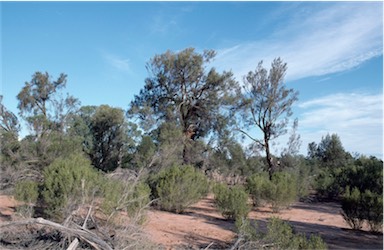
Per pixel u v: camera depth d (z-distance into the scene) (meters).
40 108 31.69
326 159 32.97
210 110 29.75
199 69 29.58
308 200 19.03
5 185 13.84
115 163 24.23
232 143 28.22
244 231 7.09
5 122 26.08
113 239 6.51
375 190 13.20
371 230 10.29
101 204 8.72
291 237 7.05
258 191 14.60
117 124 25.50
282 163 24.94
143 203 9.34
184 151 26.77
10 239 6.76
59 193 9.22
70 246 5.64
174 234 8.96
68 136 21.97
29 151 17.12
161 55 30.39
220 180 27.25
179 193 12.93
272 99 26.55
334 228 10.86
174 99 30.39
